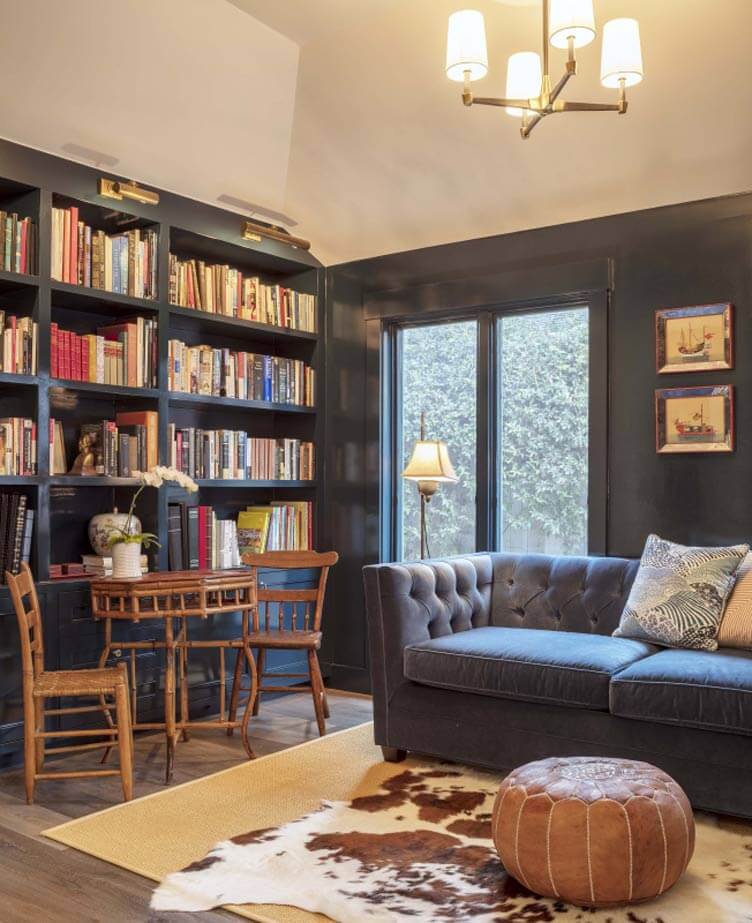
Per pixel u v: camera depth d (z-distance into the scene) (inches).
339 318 213.2
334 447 212.8
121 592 151.5
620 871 95.7
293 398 209.6
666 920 95.7
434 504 201.5
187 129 170.7
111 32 146.4
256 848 115.1
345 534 210.1
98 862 112.3
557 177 172.9
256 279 201.6
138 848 116.1
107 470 167.8
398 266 203.6
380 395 205.8
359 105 172.4
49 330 157.5
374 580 153.6
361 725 177.0
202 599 155.9
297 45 162.6
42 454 156.9
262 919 97.5
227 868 109.3
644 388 169.9
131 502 179.3
